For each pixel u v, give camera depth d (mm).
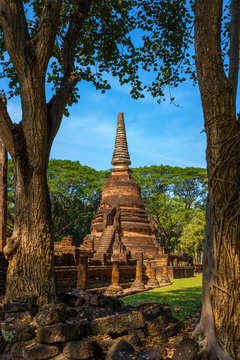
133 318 5285
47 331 4586
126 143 41312
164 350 4680
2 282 11148
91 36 11578
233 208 4852
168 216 46156
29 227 6148
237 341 4559
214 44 5434
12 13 6203
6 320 5059
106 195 38594
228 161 5004
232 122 5184
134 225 35094
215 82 5316
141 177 47219
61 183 42344
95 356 4613
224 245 4816
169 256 32125
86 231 49906
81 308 5934
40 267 6020
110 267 19688
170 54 11867
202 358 4461
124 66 12016
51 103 7211
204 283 5008
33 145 6246
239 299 4691
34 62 6199
